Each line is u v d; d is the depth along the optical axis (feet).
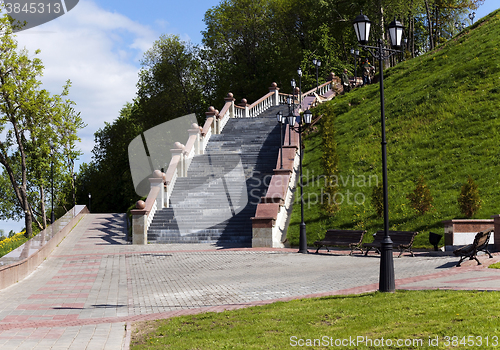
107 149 209.97
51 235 66.90
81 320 28.40
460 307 22.79
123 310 31.24
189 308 30.55
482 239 39.73
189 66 165.89
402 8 144.56
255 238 65.72
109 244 74.02
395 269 41.04
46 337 24.38
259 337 21.48
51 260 59.21
